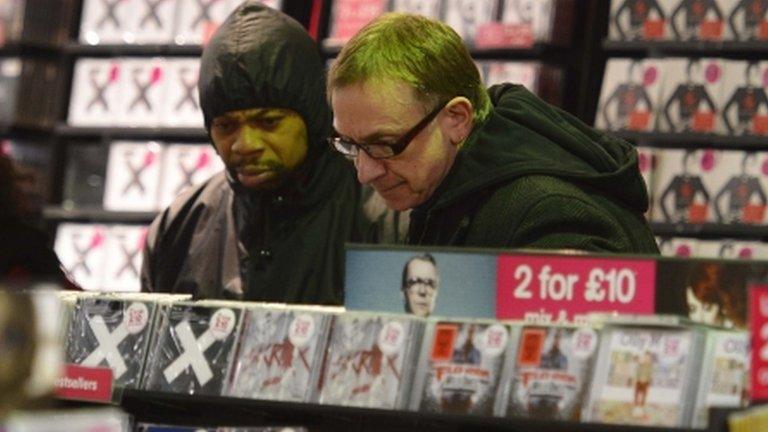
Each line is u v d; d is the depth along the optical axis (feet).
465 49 13.37
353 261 11.64
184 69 33.45
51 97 34.88
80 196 34.14
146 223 33.45
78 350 12.17
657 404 10.28
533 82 30.35
